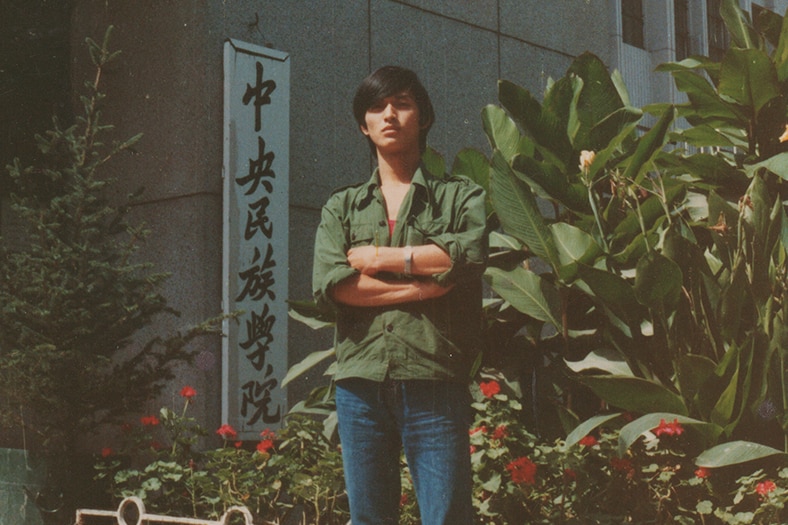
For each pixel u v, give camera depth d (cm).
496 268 505
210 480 467
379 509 272
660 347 457
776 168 523
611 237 512
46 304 476
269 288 622
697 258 466
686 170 567
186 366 603
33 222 485
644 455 428
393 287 265
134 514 473
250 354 608
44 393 495
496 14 832
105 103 657
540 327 517
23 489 525
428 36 769
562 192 516
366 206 278
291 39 668
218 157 618
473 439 420
